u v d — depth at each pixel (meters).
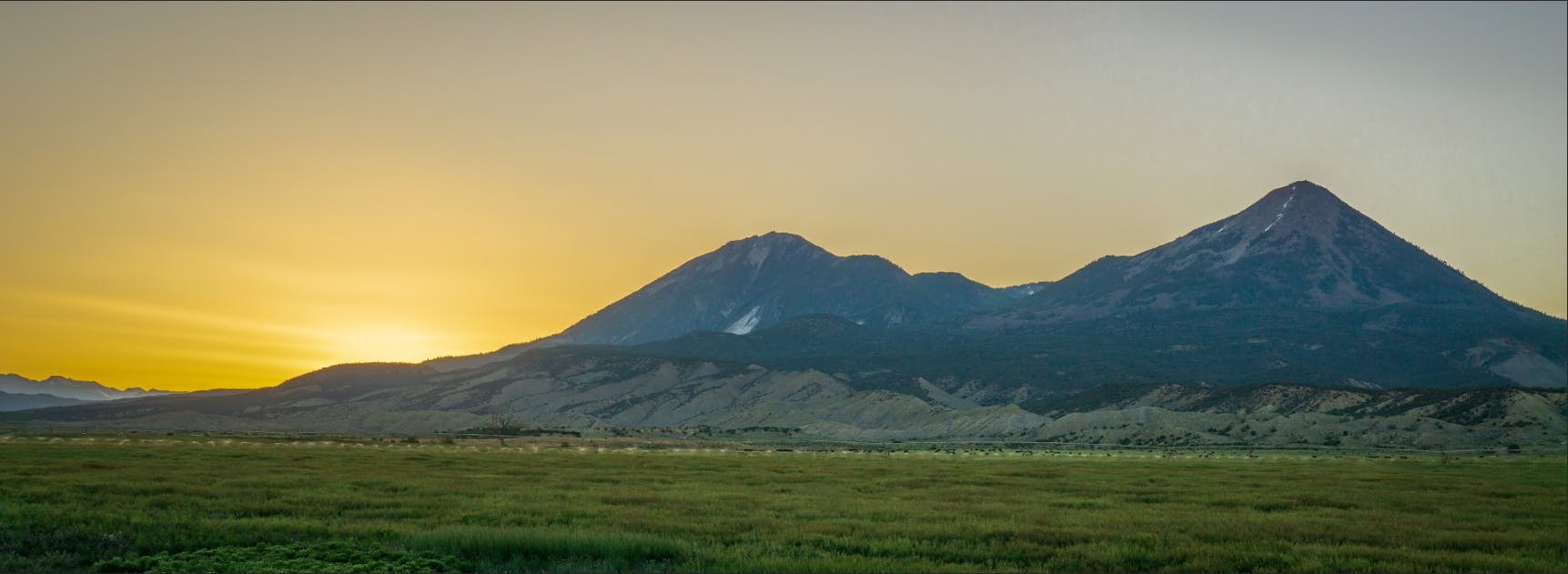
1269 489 69.56
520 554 36.12
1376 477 85.31
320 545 36.72
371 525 43.28
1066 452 185.00
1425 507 57.00
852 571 33.56
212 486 60.25
